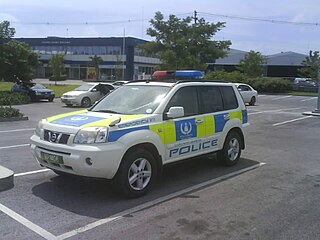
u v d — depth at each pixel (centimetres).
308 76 5253
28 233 448
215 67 6550
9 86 4128
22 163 785
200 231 461
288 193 618
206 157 875
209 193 611
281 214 522
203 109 716
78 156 529
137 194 578
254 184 668
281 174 745
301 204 564
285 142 1149
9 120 1534
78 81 6612
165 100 638
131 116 596
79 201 558
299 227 478
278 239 443
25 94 2659
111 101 689
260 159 886
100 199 568
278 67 6544
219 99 768
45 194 586
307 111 2309
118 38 7238
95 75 7131
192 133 674
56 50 7912
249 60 5550
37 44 8088
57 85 4841
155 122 608
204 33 3722
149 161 593
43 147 578
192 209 536
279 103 3077
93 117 596
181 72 909
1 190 603
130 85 718
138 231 458
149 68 7719
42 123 609
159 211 525
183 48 3662
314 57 4884
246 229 470
